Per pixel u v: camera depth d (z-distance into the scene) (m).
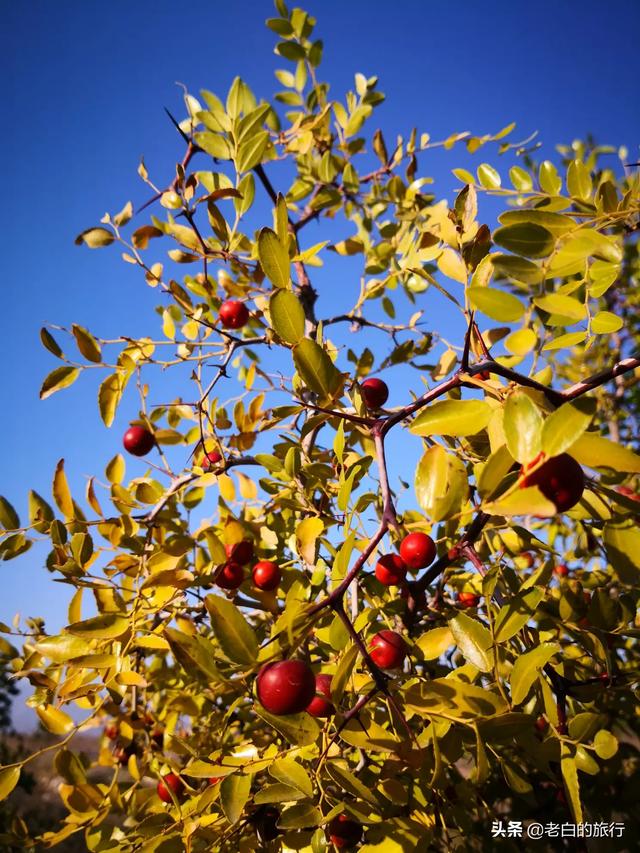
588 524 0.26
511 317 0.19
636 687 0.27
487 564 0.34
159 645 0.27
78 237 0.38
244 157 0.35
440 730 0.21
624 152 0.63
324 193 0.48
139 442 0.38
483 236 0.22
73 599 0.31
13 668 0.33
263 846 0.27
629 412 0.71
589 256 0.20
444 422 0.20
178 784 0.31
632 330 0.71
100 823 0.30
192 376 0.37
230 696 0.37
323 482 0.33
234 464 0.37
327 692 0.24
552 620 0.27
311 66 0.53
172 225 0.37
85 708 0.30
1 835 0.30
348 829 0.24
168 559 0.28
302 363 0.22
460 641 0.23
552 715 0.22
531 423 0.17
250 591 0.30
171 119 0.35
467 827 0.27
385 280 0.41
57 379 0.35
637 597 0.28
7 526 0.31
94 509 0.32
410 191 0.49
